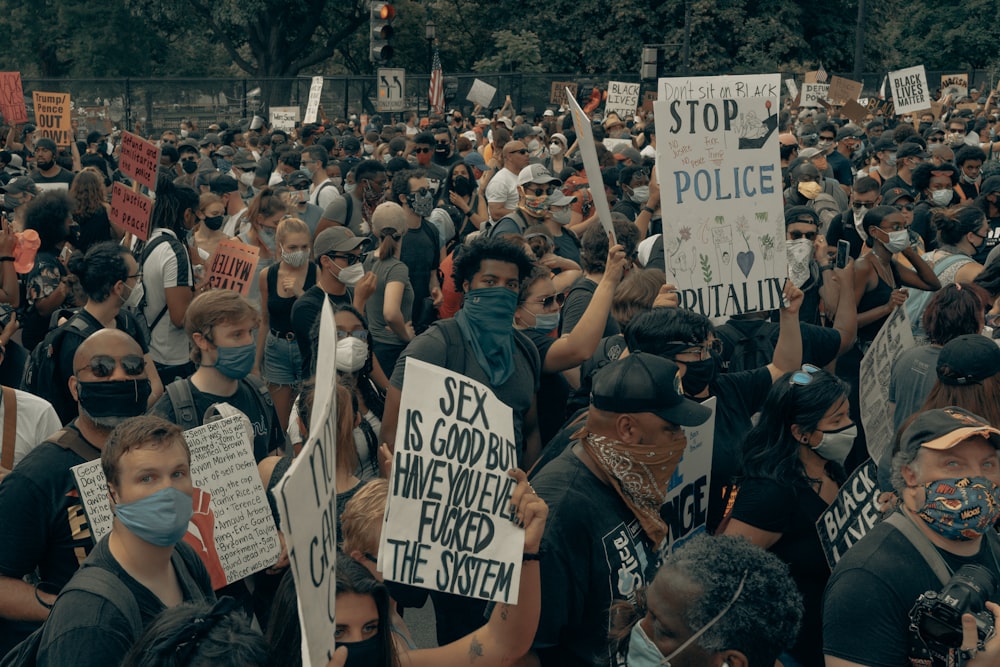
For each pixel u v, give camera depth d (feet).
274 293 21.16
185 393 14.66
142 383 11.93
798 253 19.95
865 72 150.61
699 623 7.52
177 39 161.68
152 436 9.50
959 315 15.26
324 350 6.94
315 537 6.69
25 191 31.91
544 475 10.62
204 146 57.47
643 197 30.50
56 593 11.39
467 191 33.35
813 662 11.63
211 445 11.83
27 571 11.39
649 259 21.76
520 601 9.33
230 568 11.82
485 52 153.28
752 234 15.93
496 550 8.63
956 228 22.75
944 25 174.81
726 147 15.78
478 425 8.66
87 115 105.19
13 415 14.02
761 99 15.76
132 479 9.40
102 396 11.60
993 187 26.43
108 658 8.87
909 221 23.76
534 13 149.07
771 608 7.54
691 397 13.82
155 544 9.52
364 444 15.10
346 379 14.96
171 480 9.52
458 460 8.54
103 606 9.06
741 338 17.66
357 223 28.71
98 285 16.69
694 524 11.97
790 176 31.07
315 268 21.45
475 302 14.93
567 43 147.54
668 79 24.49
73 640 8.86
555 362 15.57
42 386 16.34
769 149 15.90
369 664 8.98
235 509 11.92
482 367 14.84
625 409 10.20
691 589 7.58
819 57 147.43
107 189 37.81
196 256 25.16
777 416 11.57
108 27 151.23
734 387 14.83
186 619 7.57
